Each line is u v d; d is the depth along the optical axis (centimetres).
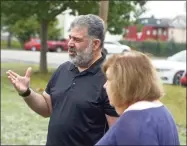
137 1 1711
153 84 207
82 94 297
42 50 1716
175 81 1434
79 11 1532
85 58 302
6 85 1308
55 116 306
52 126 306
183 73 1433
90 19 304
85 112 294
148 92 206
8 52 3306
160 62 1467
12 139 702
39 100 330
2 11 1557
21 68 1909
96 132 295
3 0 1502
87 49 303
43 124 824
